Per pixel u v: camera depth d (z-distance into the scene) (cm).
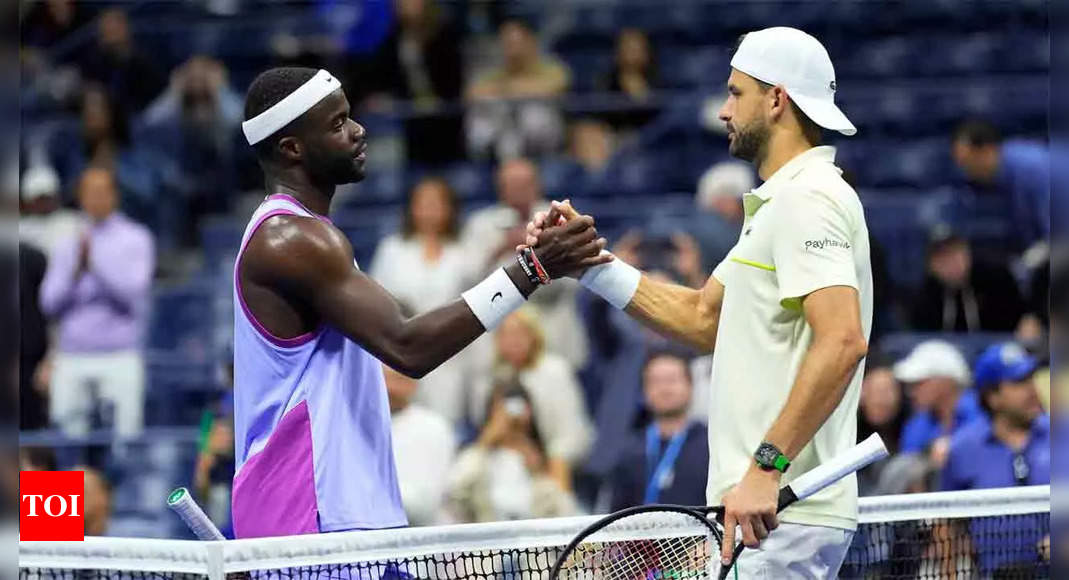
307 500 1043
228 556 968
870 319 1078
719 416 1071
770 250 1050
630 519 1075
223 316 3033
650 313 1206
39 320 2720
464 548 1040
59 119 3606
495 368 2181
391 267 2673
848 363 988
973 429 1806
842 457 984
